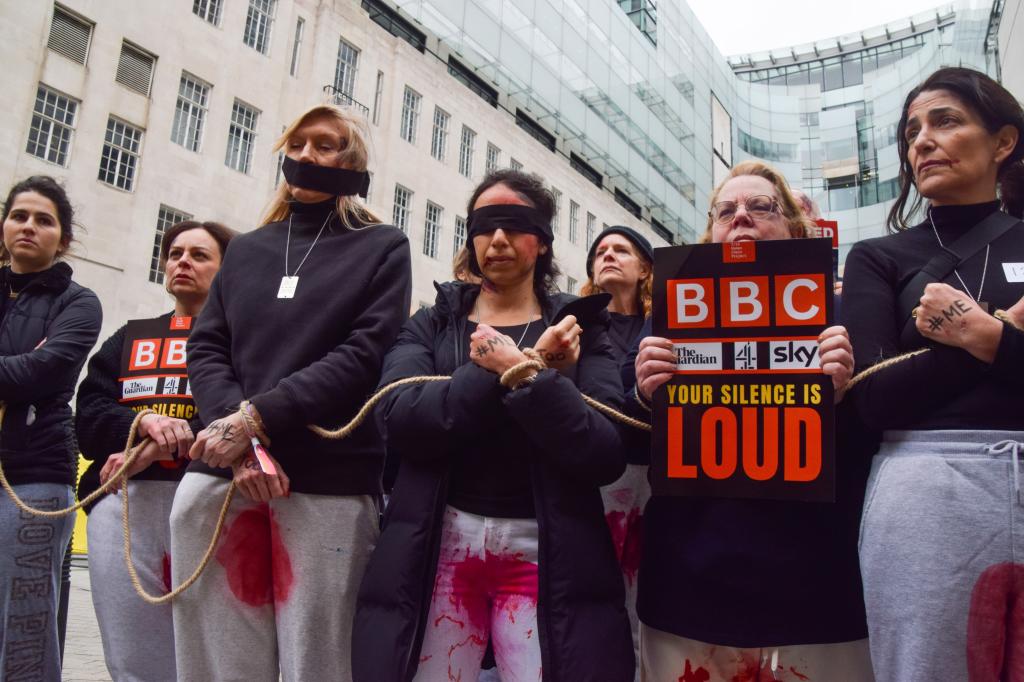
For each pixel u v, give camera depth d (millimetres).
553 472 1992
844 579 1972
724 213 2412
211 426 2092
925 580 1657
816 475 1898
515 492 2068
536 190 2418
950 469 1699
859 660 1975
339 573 2146
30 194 3070
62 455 2879
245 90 18844
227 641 2154
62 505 2846
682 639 2029
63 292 3068
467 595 2047
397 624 1882
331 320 2307
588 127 32781
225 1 18672
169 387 3002
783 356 1998
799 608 1910
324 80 20734
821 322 1984
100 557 2777
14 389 2701
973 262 1928
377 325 2293
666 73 40531
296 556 2133
